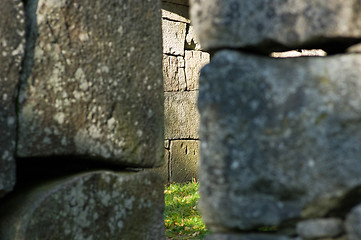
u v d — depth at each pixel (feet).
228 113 6.25
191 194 21.91
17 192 8.96
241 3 6.33
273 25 6.20
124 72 9.45
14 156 8.40
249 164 6.16
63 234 8.61
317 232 5.98
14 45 8.40
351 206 6.01
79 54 8.96
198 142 28.63
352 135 5.82
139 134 9.62
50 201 8.48
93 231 8.93
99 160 9.30
